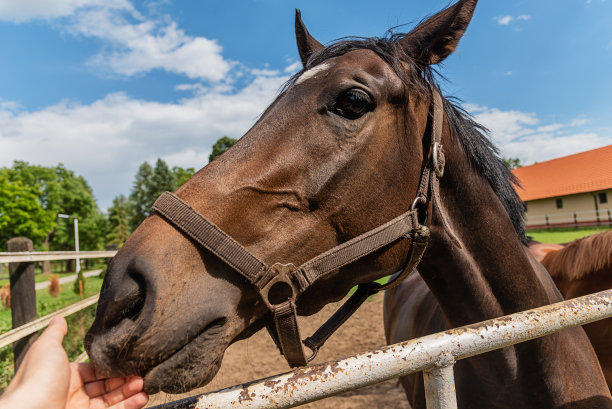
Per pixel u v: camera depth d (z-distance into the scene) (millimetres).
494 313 1495
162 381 979
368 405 3668
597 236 2383
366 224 1246
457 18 1444
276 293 1173
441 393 872
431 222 1374
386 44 1404
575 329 1708
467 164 1471
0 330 5078
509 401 1490
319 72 1306
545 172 32781
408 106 1324
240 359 4941
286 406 787
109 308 956
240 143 1267
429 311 2127
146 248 1021
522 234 1736
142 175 57656
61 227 41000
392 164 1274
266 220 1170
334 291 1286
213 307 1051
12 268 3385
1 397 670
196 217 1072
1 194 30562
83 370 939
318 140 1219
